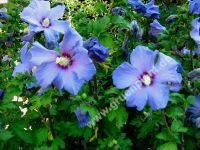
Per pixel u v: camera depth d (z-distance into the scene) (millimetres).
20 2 497
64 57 294
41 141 334
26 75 318
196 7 350
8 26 495
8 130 329
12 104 317
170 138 288
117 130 321
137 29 345
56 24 321
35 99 310
